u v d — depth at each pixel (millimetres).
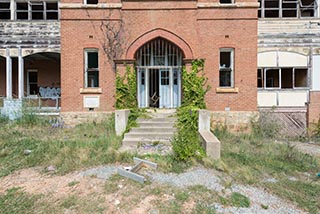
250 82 13742
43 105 18375
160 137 10984
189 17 13328
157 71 14555
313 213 5727
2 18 20922
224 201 5898
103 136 10891
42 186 6688
